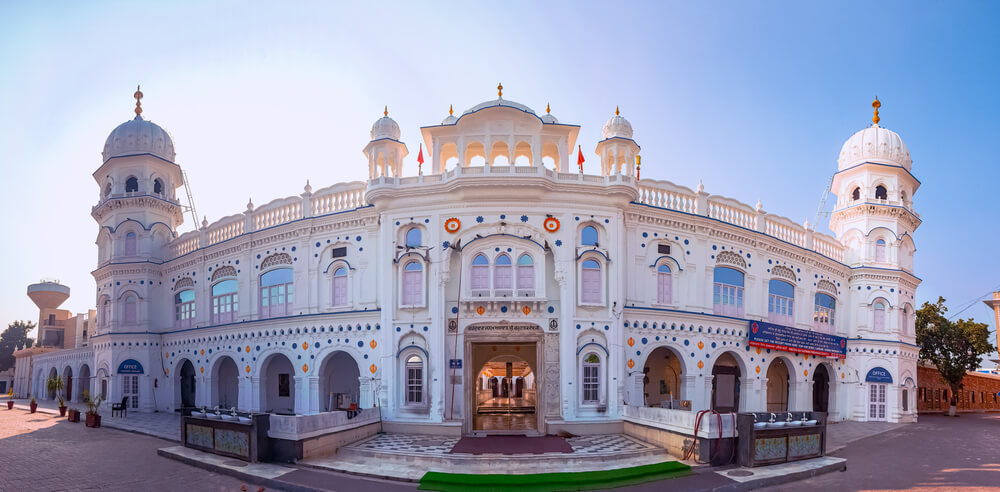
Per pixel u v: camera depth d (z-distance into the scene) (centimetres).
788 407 2872
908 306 3412
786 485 1508
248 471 1588
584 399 2162
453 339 2178
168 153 3669
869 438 2445
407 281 2255
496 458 1656
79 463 1758
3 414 3309
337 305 2489
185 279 3203
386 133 2370
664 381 2702
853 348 3231
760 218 2770
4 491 1415
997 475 1634
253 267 2775
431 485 1457
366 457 1766
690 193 2570
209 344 2962
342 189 2530
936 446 2209
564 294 2173
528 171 2178
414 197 2258
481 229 2214
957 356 3938
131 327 3334
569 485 1453
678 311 2428
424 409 2145
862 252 3334
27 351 5656
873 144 3434
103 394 3350
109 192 3575
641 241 2417
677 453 1770
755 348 2662
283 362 2820
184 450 1892
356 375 2648
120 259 3391
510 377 3525
